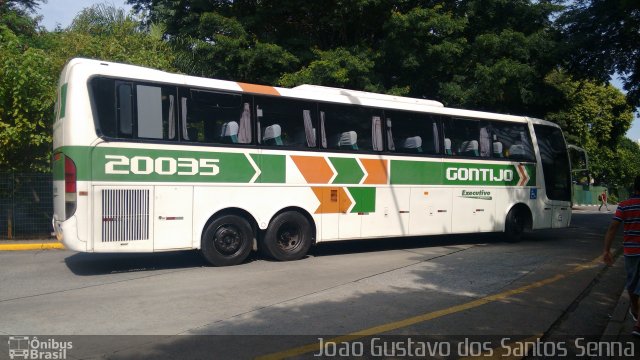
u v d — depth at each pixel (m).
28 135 13.25
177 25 18.03
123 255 11.38
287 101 10.80
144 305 7.10
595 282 9.08
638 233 6.23
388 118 12.20
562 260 11.26
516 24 18.66
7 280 8.72
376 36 18.31
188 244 9.56
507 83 17.75
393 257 11.40
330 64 15.62
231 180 10.01
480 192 13.62
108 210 8.82
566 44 17.44
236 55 15.98
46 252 11.93
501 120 14.29
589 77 18.48
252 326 6.20
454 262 10.76
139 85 9.22
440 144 12.97
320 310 6.92
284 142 10.67
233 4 17.06
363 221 11.60
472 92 17.48
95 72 8.88
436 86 18.77
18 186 13.62
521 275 9.47
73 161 8.62
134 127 9.10
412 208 12.36
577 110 38.97
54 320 6.41
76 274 9.26
